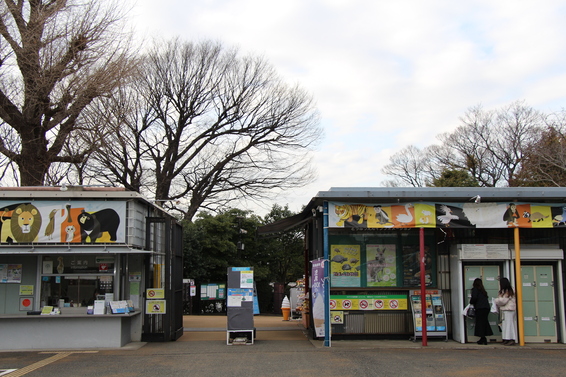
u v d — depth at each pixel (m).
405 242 13.76
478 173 45.59
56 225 12.18
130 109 27.66
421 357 10.96
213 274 32.66
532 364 10.17
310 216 15.41
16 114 16.86
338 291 13.54
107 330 12.27
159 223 14.96
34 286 12.44
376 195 12.55
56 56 16.97
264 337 14.38
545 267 13.34
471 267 13.29
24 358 10.90
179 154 34.78
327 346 12.44
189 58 33.72
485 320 12.70
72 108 17.52
